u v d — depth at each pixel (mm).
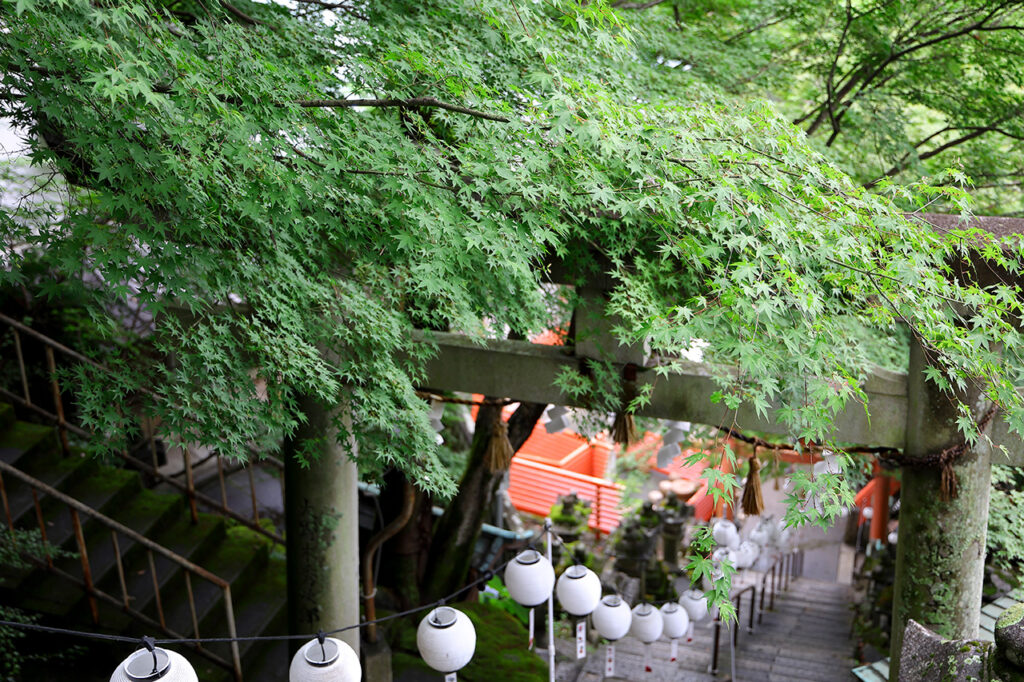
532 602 4672
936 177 3605
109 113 3100
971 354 3469
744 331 3406
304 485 5422
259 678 5844
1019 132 6535
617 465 13844
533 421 7410
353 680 3432
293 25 4062
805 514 3342
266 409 3824
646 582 9836
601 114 3328
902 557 4758
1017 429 3615
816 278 3848
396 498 7188
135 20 3037
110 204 3127
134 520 6512
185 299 3412
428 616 4254
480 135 3807
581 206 3791
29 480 5250
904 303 3504
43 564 5520
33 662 5441
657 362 4801
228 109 3133
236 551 6777
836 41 6691
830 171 3611
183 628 5793
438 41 4152
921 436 4484
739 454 7629
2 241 3271
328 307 4078
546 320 5086
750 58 6422
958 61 6516
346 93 3977
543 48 3564
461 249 3918
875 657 8117
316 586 5586
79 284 3369
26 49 2920
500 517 9492
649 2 5828
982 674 2787
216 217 3600
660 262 4461
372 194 3943
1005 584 6641
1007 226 4242
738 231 3766
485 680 6508
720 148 3496
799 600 10773
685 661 8062
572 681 7406
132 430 3586
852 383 3498
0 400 7121
